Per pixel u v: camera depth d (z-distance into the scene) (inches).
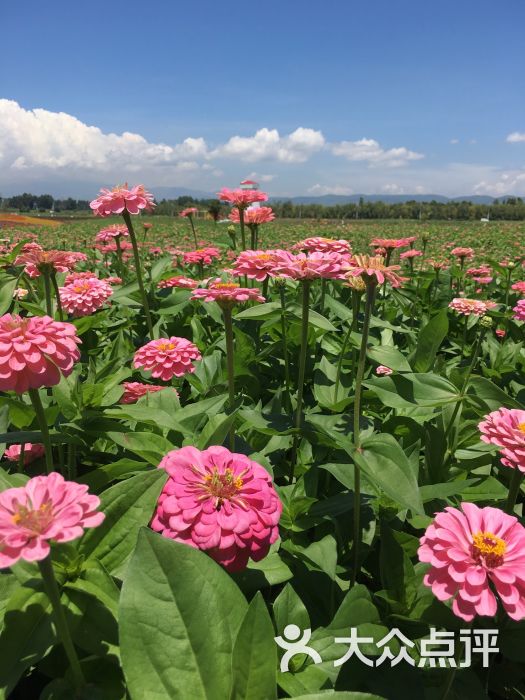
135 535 65.8
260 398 151.8
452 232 1860.2
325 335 158.2
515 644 72.0
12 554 41.7
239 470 71.8
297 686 63.8
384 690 66.4
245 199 189.3
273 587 87.1
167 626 51.8
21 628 56.0
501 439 74.4
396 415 117.4
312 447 111.9
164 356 127.2
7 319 69.8
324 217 3870.6
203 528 62.4
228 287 100.4
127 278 257.4
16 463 110.4
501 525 60.5
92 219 2495.1
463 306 184.4
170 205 2871.6
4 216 2004.2
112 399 103.2
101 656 56.5
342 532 92.1
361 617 68.4
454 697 68.7
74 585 59.3
